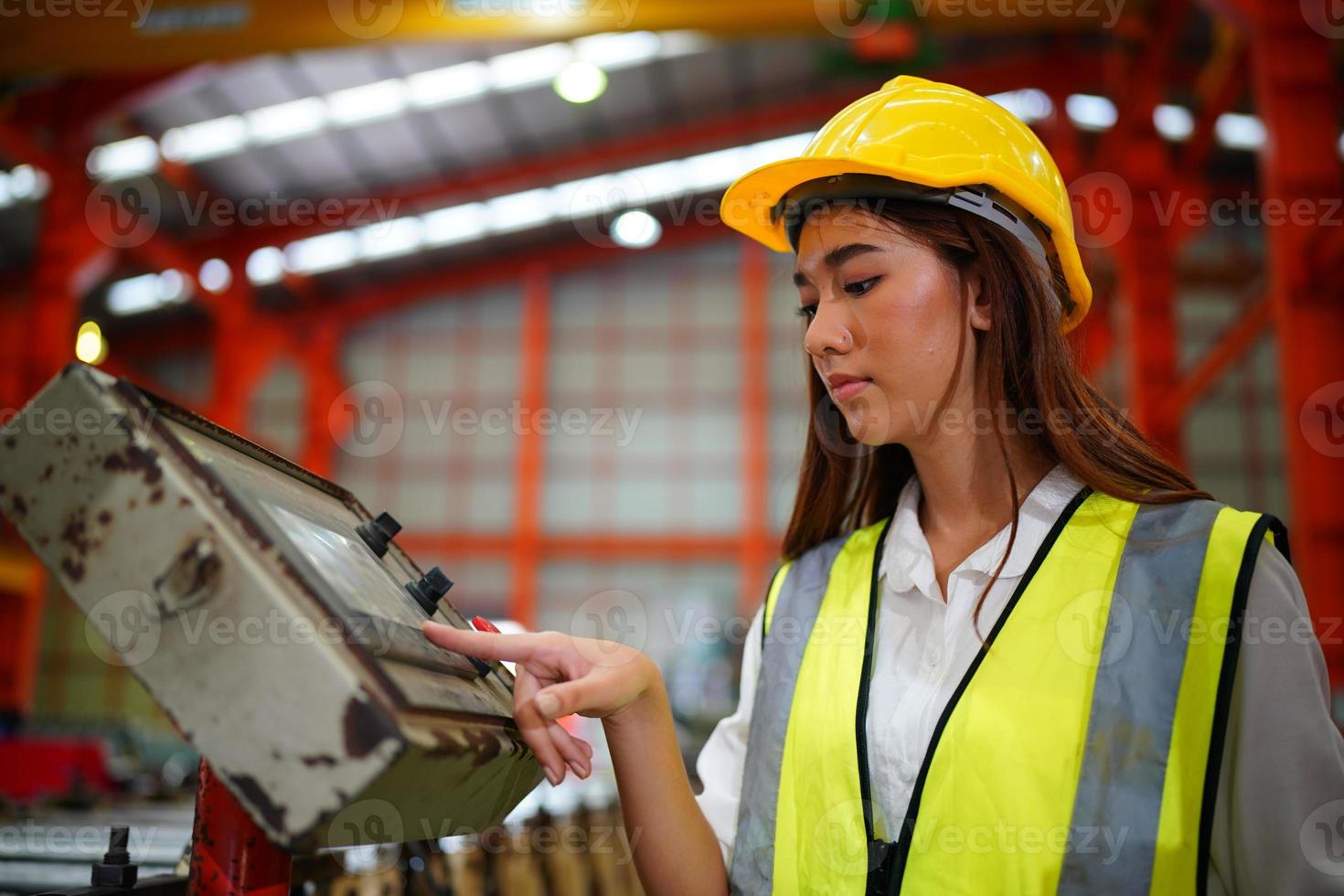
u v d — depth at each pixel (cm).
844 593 79
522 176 1210
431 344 1418
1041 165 75
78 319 1252
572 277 1427
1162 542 66
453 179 1202
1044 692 64
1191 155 906
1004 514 75
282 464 68
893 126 73
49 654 1283
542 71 1068
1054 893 60
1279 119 579
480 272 1417
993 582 69
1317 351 545
